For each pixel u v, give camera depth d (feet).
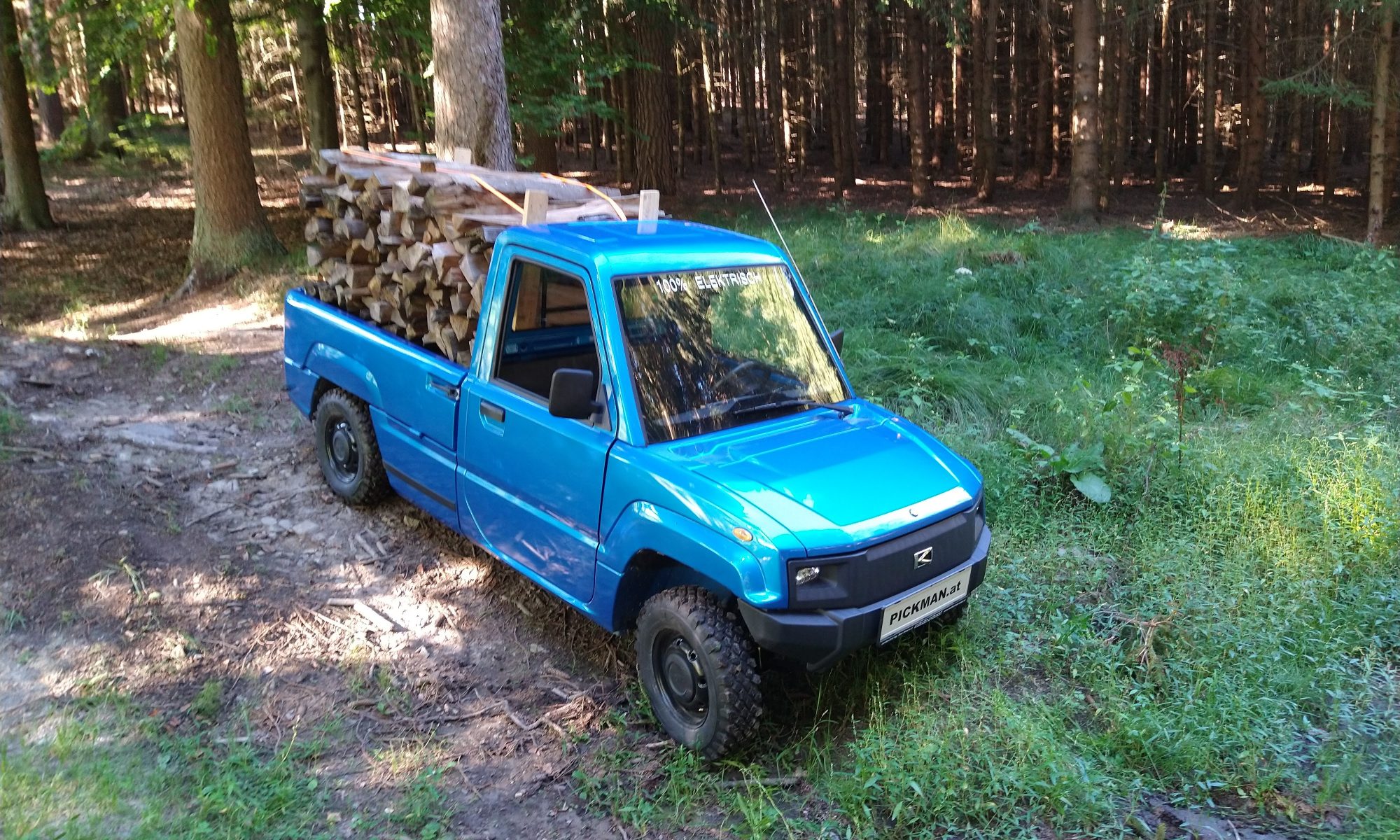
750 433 13.58
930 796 11.92
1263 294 34.71
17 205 65.16
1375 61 52.21
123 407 25.14
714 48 89.56
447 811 11.81
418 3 43.27
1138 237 49.93
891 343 28.81
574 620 16.21
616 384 13.20
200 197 45.78
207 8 41.70
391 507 19.74
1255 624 15.49
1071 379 27.37
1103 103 77.30
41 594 15.48
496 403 14.83
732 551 11.62
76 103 122.93
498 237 15.29
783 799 12.27
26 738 12.28
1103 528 19.19
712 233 15.88
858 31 97.09
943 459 14.21
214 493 19.99
